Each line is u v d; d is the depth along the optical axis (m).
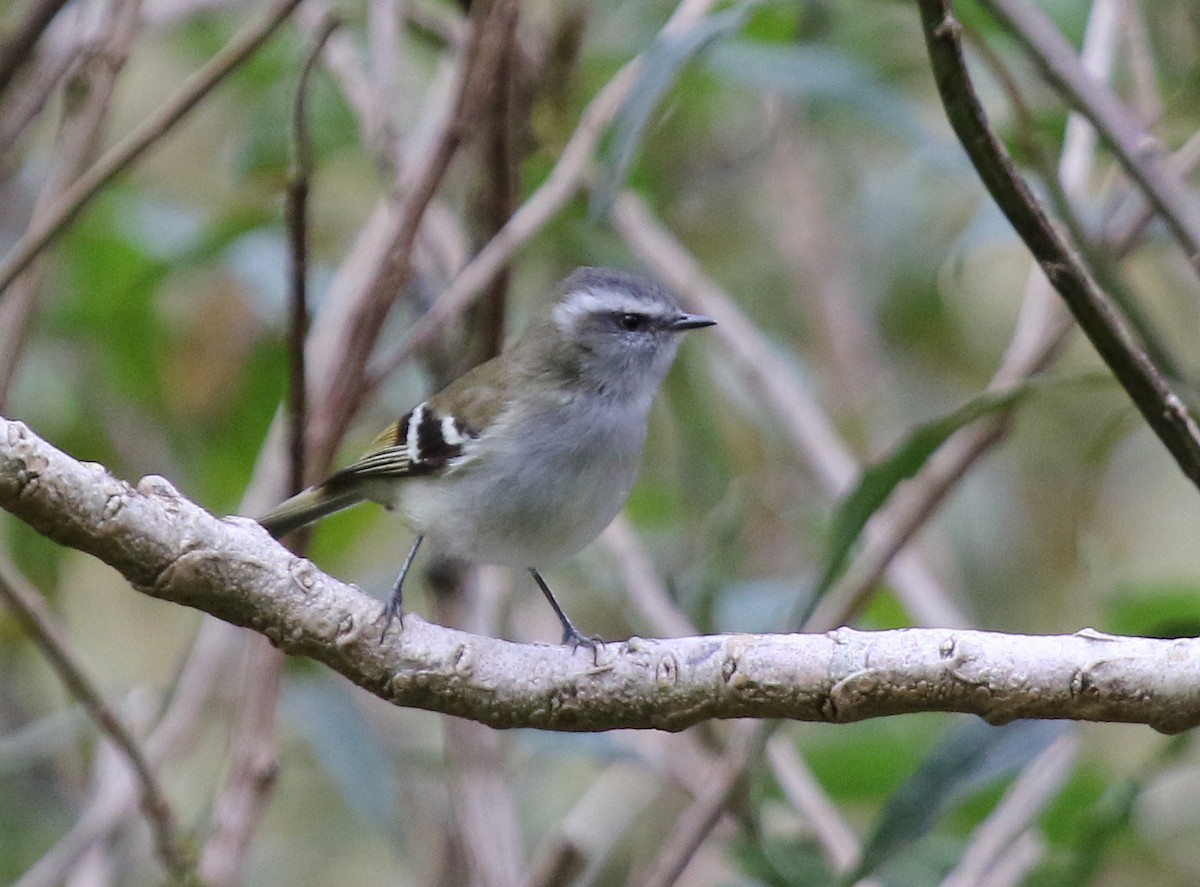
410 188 9.48
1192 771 12.33
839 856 9.73
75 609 14.72
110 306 12.92
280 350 13.28
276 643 6.44
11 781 13.44
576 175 9.59
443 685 6.43
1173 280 14.36
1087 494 14.88
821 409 14.00
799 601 10.62
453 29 11.31
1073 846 9.99
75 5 12.27
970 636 6.13
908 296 15.62
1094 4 11.09
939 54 6.39
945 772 8.09
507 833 9.88
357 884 14.45
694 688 6.31
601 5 13.38
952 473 10.27
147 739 10.81
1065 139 11.25
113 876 11.10
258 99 13.78
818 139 15.88
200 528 6.24
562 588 13.64
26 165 13.71
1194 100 10.00
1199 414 7.57
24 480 5.87
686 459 12.88
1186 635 8.09
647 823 12.42
